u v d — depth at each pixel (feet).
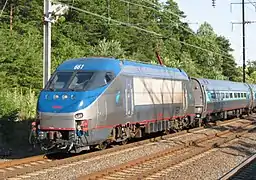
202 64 304.09
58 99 53.52
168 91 78.43
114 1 246.27
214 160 53.26
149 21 272.72
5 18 186.50
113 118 58.03
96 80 55.77
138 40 239.91
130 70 64.08
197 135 84.07
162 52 250.98
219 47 353.92
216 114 121.08
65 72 57.16
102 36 223.71
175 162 50.08
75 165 47.52
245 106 153.79
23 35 164.55
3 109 72.28
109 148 60.85
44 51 65.92
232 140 76.28
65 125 52.08
